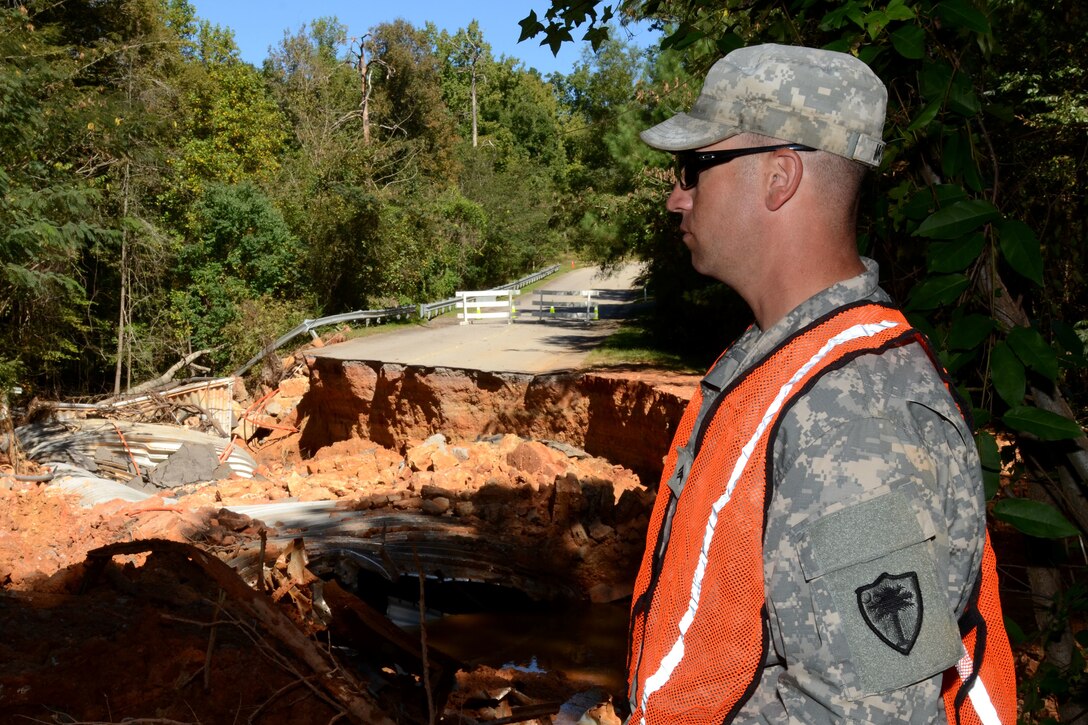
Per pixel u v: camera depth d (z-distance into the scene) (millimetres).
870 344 1396
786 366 1445
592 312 35281
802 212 1548
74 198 19547
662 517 1708
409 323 32562
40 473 14516
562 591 10766
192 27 43719
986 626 1479
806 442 1323
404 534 11820
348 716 4871
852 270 1572
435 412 19312
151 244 28219
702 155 1615
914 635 1237
